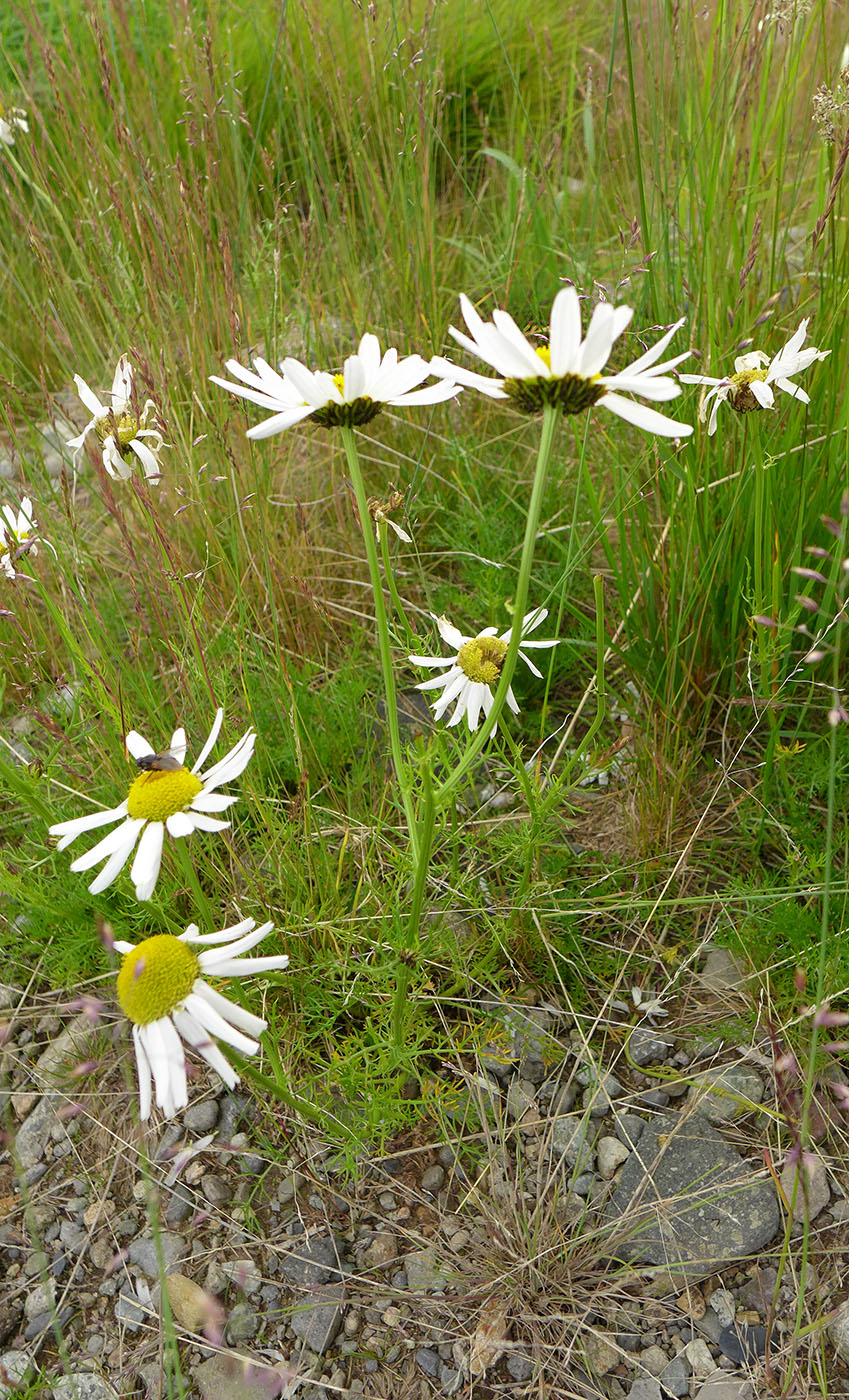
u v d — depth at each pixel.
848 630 0.27
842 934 0.24
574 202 0.49
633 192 0.43
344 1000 0.24
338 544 0.37
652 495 0.33
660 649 0.30
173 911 0.26
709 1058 0.24
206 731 0.28
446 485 0.39
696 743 0.30
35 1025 0.26
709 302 0.28
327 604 0.34
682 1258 0.21
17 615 0.32
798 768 0.28
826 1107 0.23
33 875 0.27
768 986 0.24
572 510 0.35
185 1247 0.22
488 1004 0.25
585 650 0.32
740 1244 0.21
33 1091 0.25
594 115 0.46
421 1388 0.20
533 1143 0.23
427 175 0.40
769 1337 0.18
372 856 0.27
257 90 0.50
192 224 0.37
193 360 0.34
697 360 0.29
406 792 0.21
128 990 0.16
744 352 0.27
